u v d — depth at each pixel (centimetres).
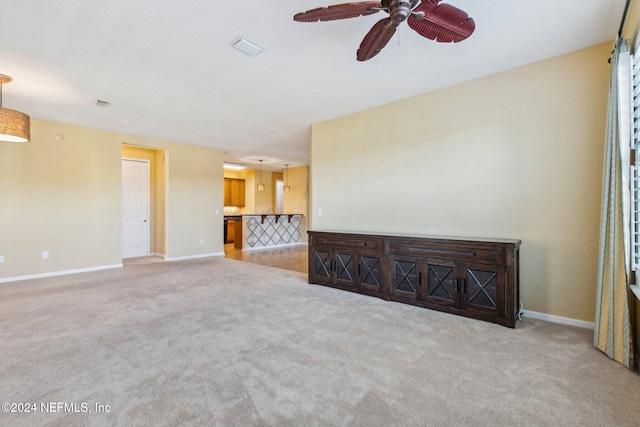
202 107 431
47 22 235
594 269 280
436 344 246
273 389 183
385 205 419
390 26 185
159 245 723
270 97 395
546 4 217
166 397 175
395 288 356
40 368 206
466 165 348
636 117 218
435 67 313
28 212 475
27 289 413
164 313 319
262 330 274
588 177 282
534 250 308
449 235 360
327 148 490
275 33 252
